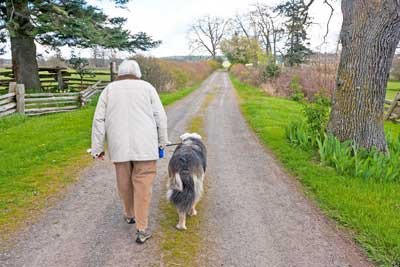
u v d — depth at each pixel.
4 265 3.51
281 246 4.04
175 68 30.67
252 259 3.76
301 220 4.73
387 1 6.77
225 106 17.66
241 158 7.91
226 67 80.94
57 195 5.36
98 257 3.71
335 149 6.92
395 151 7.73
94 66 26.92
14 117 11.35
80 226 4.39
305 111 8.96
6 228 4.25
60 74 20.39
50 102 13.89
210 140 9.74
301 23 12.64
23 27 14.89
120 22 19.05
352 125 7.38
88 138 9.16
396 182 6.13
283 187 6.03
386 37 6.98
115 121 3.78
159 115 3.93
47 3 15.59
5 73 19.23
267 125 11.77
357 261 3.77
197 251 3.88
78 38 16.47
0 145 8.18
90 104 16.05
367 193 5.52
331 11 10.93
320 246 4.06
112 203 5.13
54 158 7.24
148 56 24.27
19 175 6.16
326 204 5.21
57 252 3.78
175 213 4.84
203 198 5.45
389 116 15.79
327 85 20.84
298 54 29.64
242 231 4.39
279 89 24.80
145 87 3.88
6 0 14.68
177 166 4.19
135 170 3.95
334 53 22.09
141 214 3.97
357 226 4.46
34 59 17.22
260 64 38.72
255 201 5.38
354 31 7.20
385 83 7.25
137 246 3.94
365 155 7.08
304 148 8.41
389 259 3.74
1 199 5.09
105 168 6.77
